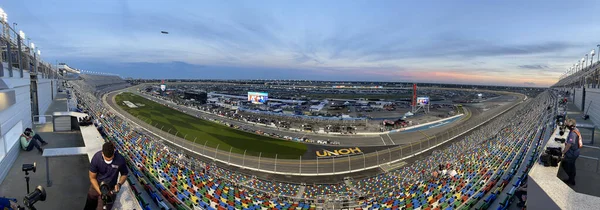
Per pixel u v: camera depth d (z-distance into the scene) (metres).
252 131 63.34
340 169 38.09
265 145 50.69
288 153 45.91
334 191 29.61
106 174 5.92
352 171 37.31
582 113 38.78
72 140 19.38
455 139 54.84
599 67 35.19
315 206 22.70
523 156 25.94
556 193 5.91
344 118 82.00
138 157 22.31
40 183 11.62
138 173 14.79
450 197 20.14
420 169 33.78
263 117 84.44
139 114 80.44
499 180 19.94
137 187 12.70
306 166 39.25
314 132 64.25
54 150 11.95
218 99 130.88
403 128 69.38
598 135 16.08
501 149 31.98
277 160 41.78
